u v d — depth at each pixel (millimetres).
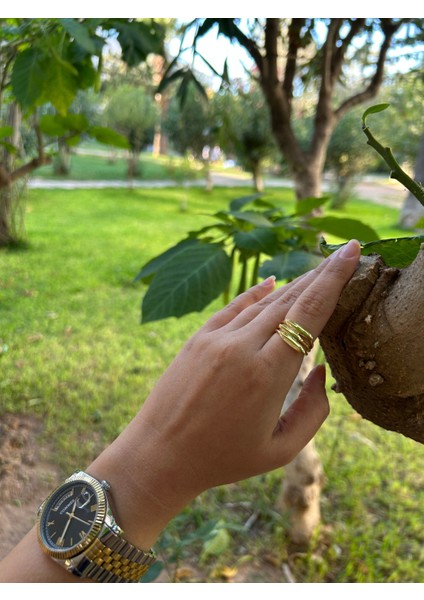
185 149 12602
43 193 10812
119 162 19359
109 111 12031
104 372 3355
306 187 1862
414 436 612
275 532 2092
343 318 589
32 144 5887
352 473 2477
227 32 1211
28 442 2609
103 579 599
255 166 10859
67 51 1446
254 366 566
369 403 628
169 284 1036
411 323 545
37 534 624
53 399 2980
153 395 615
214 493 2301
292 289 614
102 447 2600
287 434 621
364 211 11219
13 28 1537
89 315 4305
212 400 571
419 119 4965
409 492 2406
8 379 3150
